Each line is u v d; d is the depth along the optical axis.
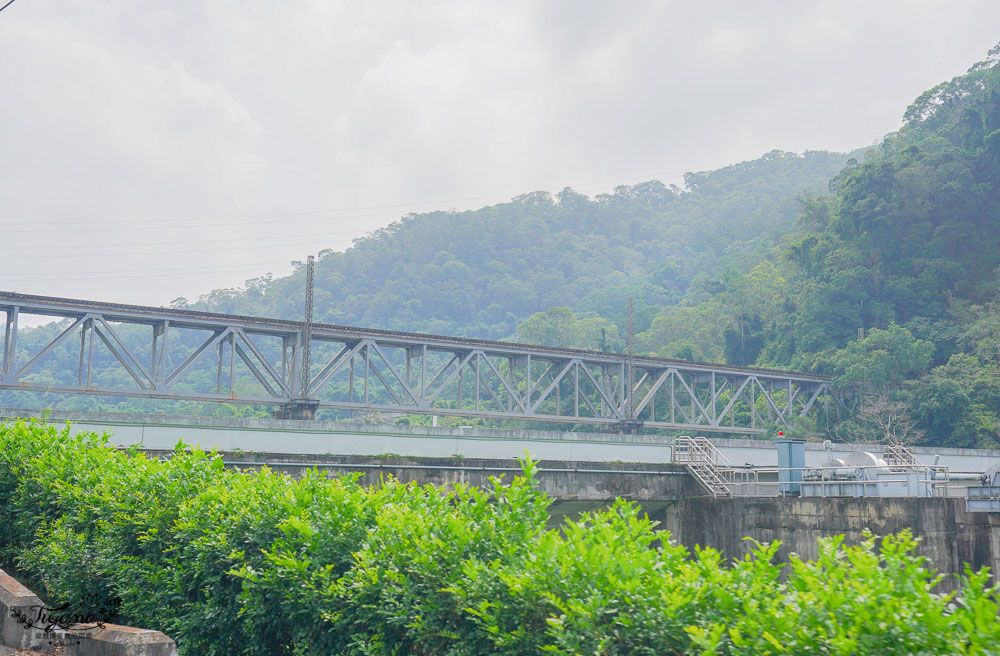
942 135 89.06
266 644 7.34
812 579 4.62
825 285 74.69
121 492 9.23
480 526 6.51
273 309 185.12
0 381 32.22
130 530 8.93
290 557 6.89
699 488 23.44
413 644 6.23
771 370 58.22
